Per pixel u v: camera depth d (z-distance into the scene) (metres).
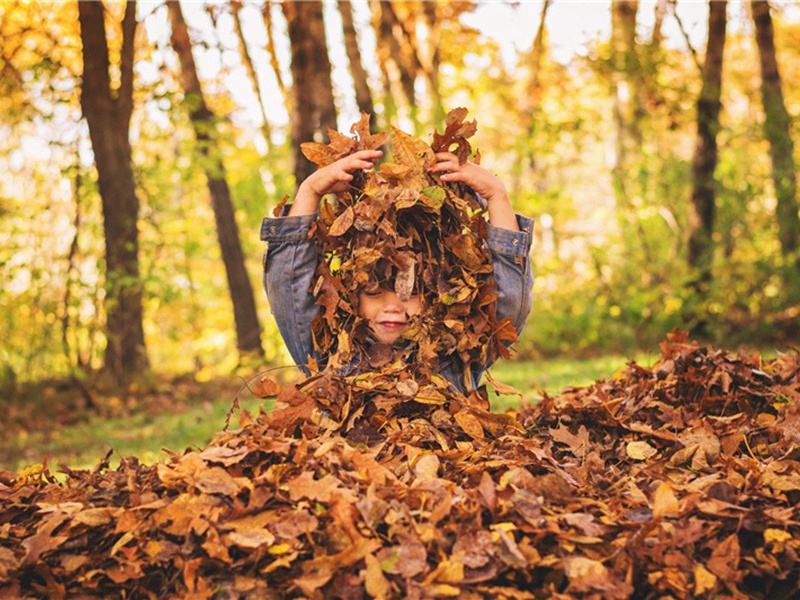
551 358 11.10
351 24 10.78
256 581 1.70
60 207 9.48
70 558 1.80
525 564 1.65
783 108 11.66
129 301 9.48
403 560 1.67
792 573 1.80
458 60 16.41
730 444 2.36
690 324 11.31
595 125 13.50
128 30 9.73
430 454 2.04
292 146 9.34
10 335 8.80
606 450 2.37
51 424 7.61
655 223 12.74
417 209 2.37
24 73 9.62
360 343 2.40
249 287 11.88
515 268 2.44
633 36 12.23
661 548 1.73
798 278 11.05
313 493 1.80
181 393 9.00
